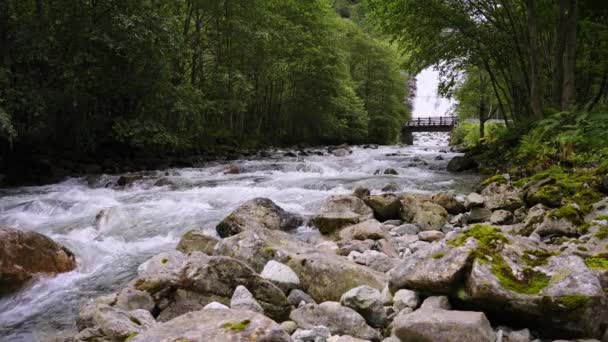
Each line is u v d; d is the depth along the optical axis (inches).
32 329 159.3
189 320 108.7
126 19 598.5
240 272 154.1
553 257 131.2
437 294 135.0
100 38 590.2
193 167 714.2
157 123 710.5
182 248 230.4
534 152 452.8
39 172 564.4
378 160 740.7
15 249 194.9
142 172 613.3
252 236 203.0
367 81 1925.4
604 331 113.8
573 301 112.0
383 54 1907.0
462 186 442.9
